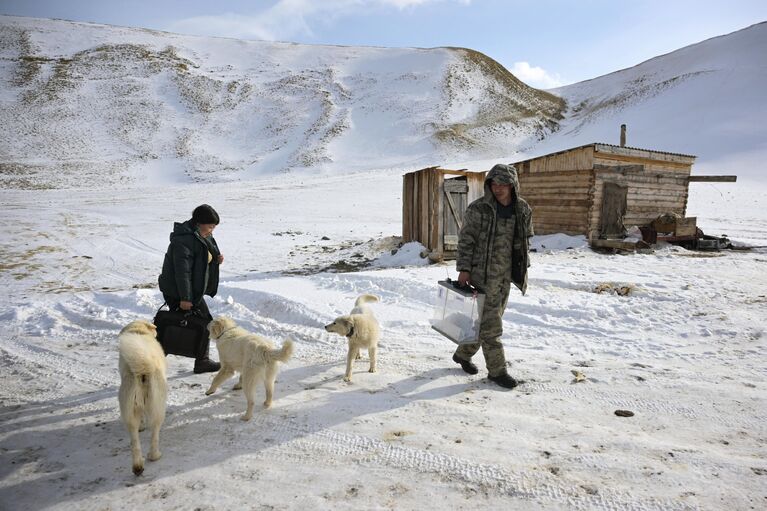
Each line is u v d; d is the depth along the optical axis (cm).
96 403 452
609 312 726
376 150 7300
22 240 1828
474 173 1488
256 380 411
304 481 313
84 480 321
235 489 307
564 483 302
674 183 1819
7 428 399
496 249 455
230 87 9731
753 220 2466
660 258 1310
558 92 11756
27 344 640
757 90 7288
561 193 1705
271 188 4428
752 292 858
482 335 466
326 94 9556
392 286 912
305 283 982
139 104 8444
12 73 8931
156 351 386
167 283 474
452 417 400
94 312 784
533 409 413
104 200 3550
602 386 461
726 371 499
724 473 308
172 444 369
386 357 571
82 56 10219
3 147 6278
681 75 9338
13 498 301
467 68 10944
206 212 477
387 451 348
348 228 2391
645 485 297
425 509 281
